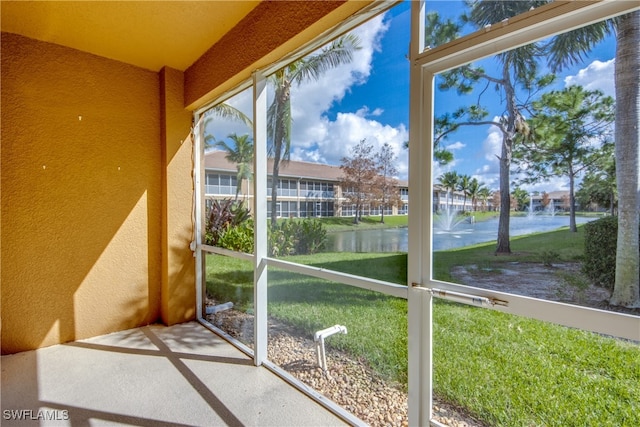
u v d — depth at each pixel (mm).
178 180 3127
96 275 2809
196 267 3268
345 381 1890
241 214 2781
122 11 2119
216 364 2340
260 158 2348
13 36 2400
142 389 2006
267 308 2480
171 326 3066
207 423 1706
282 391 2004
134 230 3014
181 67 3043
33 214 2508
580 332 1066
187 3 2039
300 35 1784
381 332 1750
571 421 1085
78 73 2684
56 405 1834
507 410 1231
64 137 2629
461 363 1358
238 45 2270
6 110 2381
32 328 2514
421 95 1440
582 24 1021
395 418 1655
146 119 3061
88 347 2584
